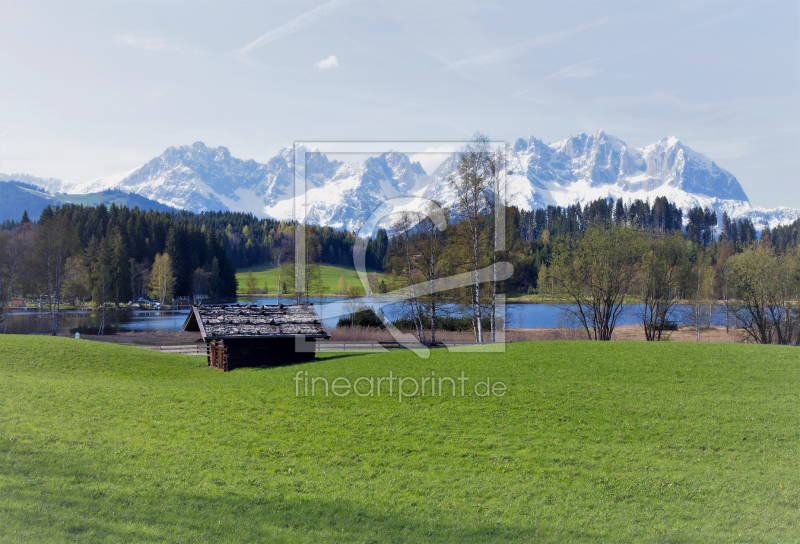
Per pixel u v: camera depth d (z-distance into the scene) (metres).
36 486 11.40
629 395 21.44
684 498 12.88
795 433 17.27
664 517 11.90
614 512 12.14
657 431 17.62
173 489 12.27
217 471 13.85
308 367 28.50
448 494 13.10
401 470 14.66
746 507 12.33
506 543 10.65
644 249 48.91
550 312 66.50
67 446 14.39
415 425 18.42
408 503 12.49
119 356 33.56
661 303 52.56
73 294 87.62
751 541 10.70
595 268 47.81
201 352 41.88
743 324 55.62
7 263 72.44
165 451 15.06
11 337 35.72
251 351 31.52
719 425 18.03
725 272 56.81
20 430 15.34
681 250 53.66
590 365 26.42
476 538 10.84
